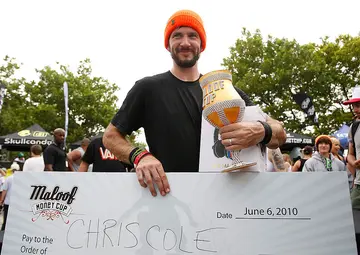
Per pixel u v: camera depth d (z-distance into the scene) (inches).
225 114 44.6
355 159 132.4
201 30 61.8
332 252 42.3
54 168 182.1
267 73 681.6
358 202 121.8
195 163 56.9
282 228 43.7
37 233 49.1
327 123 668.7
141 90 60.7
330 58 685.3
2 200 189.0
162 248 45.9
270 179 45.1
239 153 46.1
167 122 58.5
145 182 48.0
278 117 682.2
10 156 866.1
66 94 363.3
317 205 43.4
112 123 59.2
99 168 141.3
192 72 63.5
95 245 47.4
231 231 44.7
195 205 46.3
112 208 48.3
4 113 709.9
